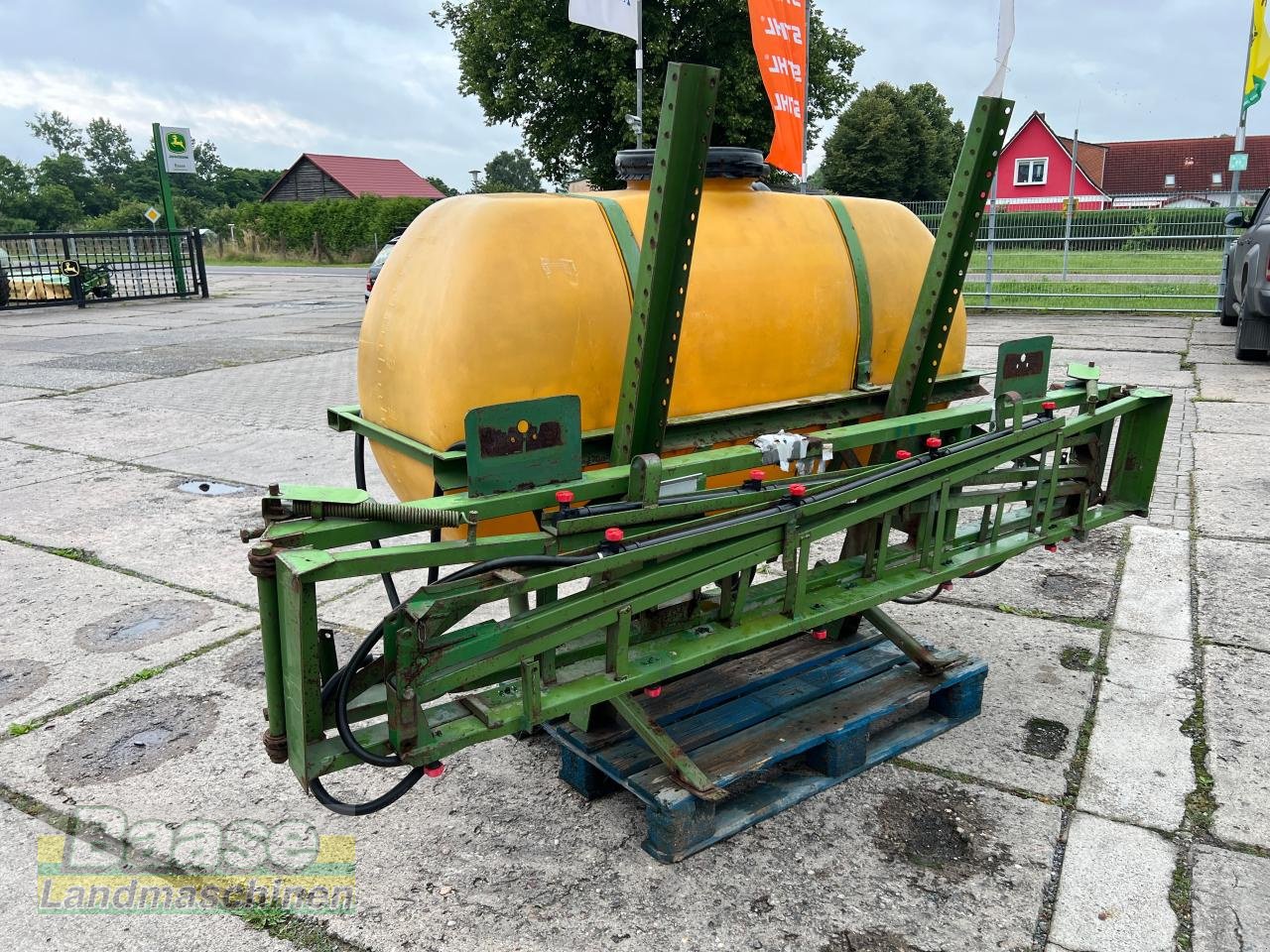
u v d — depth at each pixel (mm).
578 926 2248
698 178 2232
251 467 6465
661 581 2309
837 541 4883
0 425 7859
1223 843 2498
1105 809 2654
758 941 2191
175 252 20359
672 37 17406
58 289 18734
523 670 2145
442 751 2074
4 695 3428
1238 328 9312
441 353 2379
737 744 2695
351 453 6797
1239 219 10688
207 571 4605
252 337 13555
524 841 2582
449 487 2348
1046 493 3168
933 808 2686
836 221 3121
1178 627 3764
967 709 3137
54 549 4914
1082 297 14227
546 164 19656
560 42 17438
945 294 2906
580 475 2316
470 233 2422
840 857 2486
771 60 8320
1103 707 3201
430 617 1950
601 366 2562
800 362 2982
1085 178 43188
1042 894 2328
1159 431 3393
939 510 2871
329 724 2111
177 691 3451
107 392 9320
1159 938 2176
